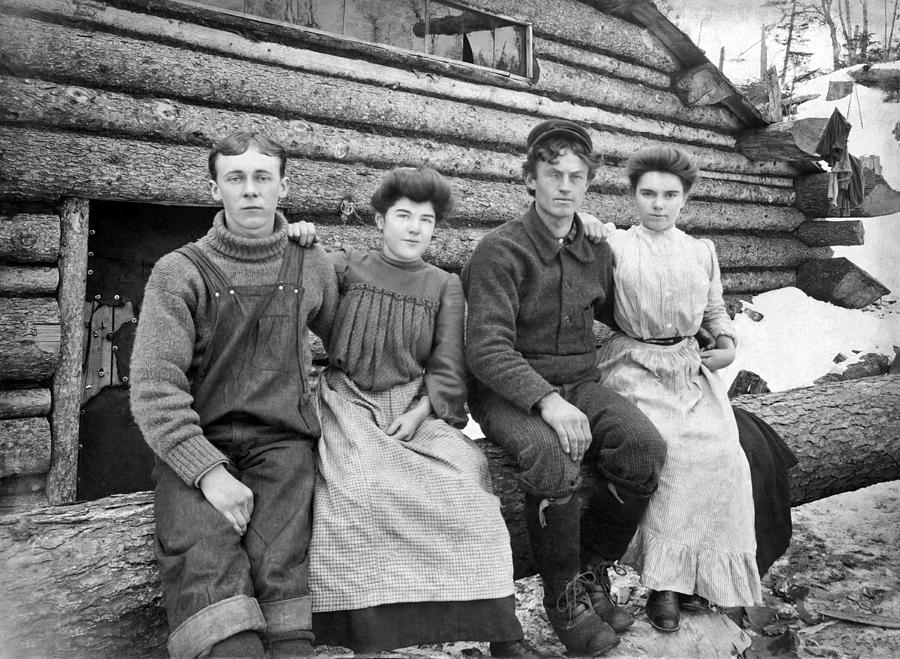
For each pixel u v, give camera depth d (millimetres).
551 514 2117
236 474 1868
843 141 5652
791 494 3051
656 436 2201
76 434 3094
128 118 3096
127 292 3779
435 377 2191
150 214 3840
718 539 2297
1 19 2838
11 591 1681
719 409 2479
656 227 2541
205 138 3301
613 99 5078
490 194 4363
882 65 6004
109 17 3094
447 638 1824
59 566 1756
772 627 2594
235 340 1890
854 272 6082
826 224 6309
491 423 2277
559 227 2369
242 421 1917
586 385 2414
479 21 4363
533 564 2408
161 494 1803
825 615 2727
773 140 5801
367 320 2125
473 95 4332
